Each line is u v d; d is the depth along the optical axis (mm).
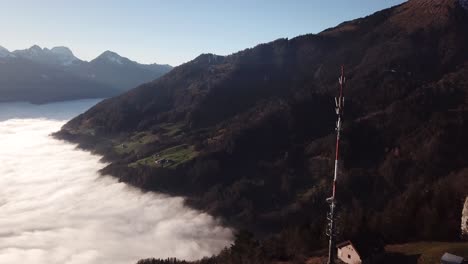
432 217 77562
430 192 92500
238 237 74062
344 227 80625
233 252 73875
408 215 82375
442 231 74375
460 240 70312
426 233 75188
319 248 77750
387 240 75125
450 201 84250
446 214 80500
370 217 88500
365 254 59781
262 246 77062
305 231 81625
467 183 100188
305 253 75375
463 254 58469
